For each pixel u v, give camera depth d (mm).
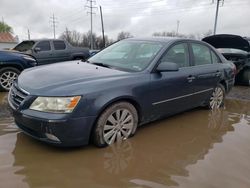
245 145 4098
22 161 3312
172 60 4559
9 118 4727
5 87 7090
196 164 3461
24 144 3738
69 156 3477
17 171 3104
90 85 3479
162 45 4562
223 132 4609
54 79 3613
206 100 5582
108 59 4652
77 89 3363
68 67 4227
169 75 4398
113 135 3814
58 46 11352
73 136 3352
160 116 4531
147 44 4688
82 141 3455
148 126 4691
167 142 4078
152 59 4293
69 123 3268
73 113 3279
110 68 4227
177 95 4621
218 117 5395
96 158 3467
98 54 5047
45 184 2902
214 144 4098
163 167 3357
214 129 4727
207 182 3062
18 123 3635
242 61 8867
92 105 3414
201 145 4043
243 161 3578
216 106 5938
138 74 4016
